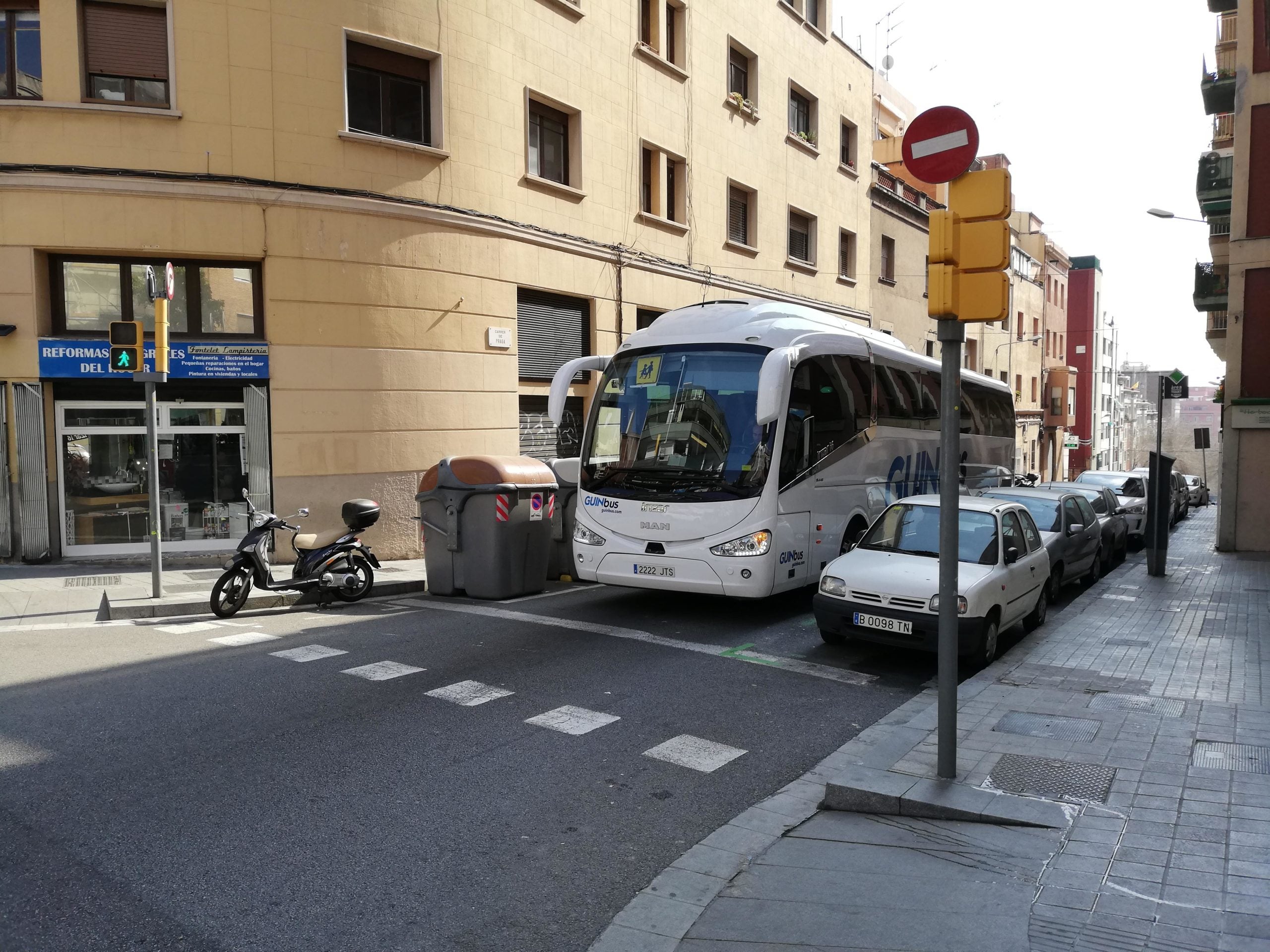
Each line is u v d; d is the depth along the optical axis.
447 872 4.33
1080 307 68.56
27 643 8.92
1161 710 6.66
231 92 13.21
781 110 25.22
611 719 6.62
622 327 19.16
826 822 4.92
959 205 4.84
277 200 13.48
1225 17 25.72
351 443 14.14
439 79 14.97
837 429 11.29
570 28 17.61
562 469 13.39
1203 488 43.25
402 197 14.48
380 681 7.50
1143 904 3.88
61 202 12.68
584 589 12.35
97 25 12.89
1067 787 5.13
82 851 4.46
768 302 11.28
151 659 8.25
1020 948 3.57
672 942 3.71
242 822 4.81
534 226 16.73
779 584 9.91
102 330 13.39
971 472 17.22
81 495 13.49
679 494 10.02
